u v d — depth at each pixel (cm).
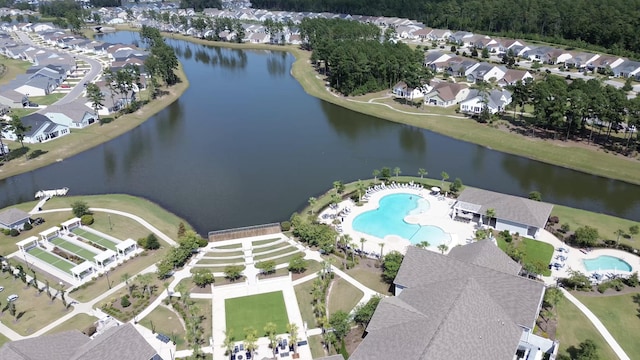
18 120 12294
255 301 6875
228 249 8219
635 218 9344
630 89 16212
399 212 9369
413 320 5562
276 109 16812
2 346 5875
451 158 12419
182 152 12838
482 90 15162
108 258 7712
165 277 7438
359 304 6681
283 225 8775
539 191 10550
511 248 7769
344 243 8262
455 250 7469
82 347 5459
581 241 8050
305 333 6238
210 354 5894
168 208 9744
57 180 11138
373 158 12425
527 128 13862
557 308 6575
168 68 19262
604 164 11556
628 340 6009
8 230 8675
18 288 7156
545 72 19375
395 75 18612
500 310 5797
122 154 12750
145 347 5475
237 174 11406
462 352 4997
